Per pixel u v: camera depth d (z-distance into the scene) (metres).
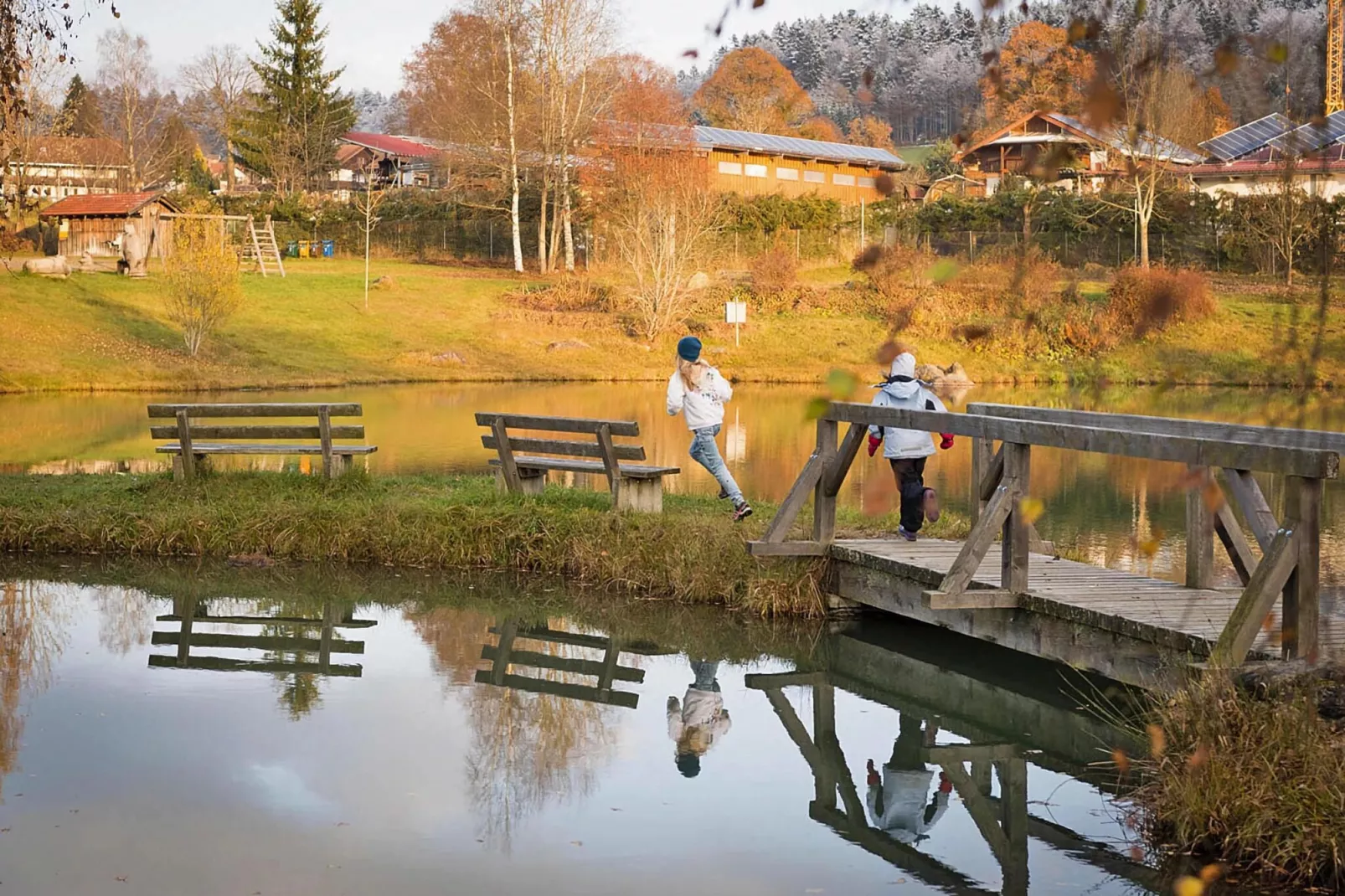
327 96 75.94
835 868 5.50
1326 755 5.24
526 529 11.67
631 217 42.12
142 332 36.41
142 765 6.64
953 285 35.81
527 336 40.78
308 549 12.02
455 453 19.77
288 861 5.43
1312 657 5.77
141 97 78.88
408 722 7.54
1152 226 41.97
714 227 45.06
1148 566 11.38
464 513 12.00
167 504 12.93
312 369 35.25
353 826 5.85
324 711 7.71
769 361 38.78
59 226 45.88
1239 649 6.03
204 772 6.56
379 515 12.16
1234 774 5.37
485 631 9.84
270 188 78.25
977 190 50.41
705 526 11.09
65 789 6.27
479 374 36.16
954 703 8.18
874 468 19.41
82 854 5.46
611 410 27.59
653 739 7.36
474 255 58.50
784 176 62.16
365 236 57.94
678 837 5.84
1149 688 6.75
